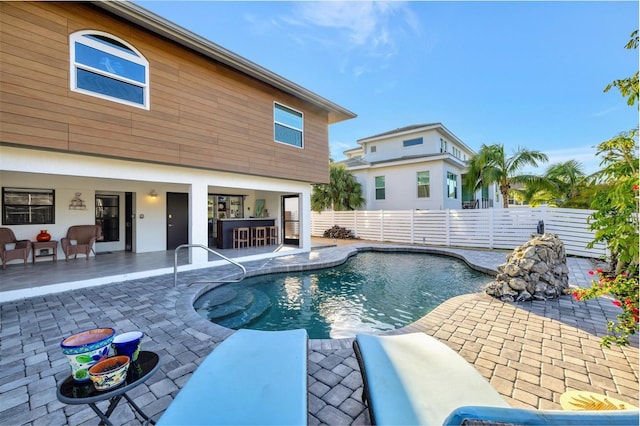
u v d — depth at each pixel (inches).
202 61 271.6
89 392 64.1
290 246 448.1
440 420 63.5
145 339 136.9
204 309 205.9
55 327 150.9
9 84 175.3
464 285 266.8
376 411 65.7
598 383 101.3
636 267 103.8
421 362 85.7
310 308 210.7
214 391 70.9
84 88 204.7
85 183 342.0
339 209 637.3
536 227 390.0
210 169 287.4
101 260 318.7
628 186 87.8
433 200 573.6
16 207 301.0
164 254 364.2
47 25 188.4
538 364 113.8
